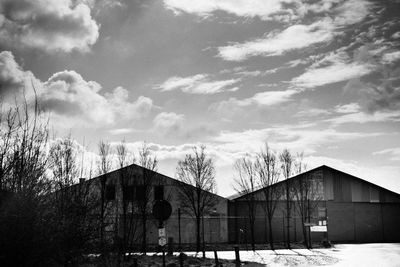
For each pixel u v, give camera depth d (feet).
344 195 174.09
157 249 124.36
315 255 111.14
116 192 120.88
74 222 45.19
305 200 155.74
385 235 173.06
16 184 36.24
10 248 34.17
